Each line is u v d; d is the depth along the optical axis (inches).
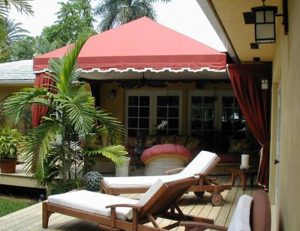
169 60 318.7
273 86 293.4
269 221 96.4
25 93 304.3
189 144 448.5
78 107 297.3
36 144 296.0
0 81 508.4
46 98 308.0
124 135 431.2
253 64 313.9
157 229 177.3
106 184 257.3
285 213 123.0
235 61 324.5
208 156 276.8
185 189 196.7
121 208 189.6
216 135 471.8
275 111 292.8
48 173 317.1
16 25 1116.5
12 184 355.3
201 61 314.8
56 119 307.0
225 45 260.5
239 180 357.1
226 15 185.9
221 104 482.9
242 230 88.7
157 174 345.1
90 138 316.8
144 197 182.4
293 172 99.7
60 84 314.2
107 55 327.0
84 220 218.1
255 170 321.7
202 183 265.0
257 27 151.8
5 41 390.0
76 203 201.8
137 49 329.7
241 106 316.2
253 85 314.8
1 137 364.5
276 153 273.1
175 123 492.7
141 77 448.1
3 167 362.9
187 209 255.0
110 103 500.1
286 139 134.3
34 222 223.0
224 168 385.4
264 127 312.7
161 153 341.1
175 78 453.1
